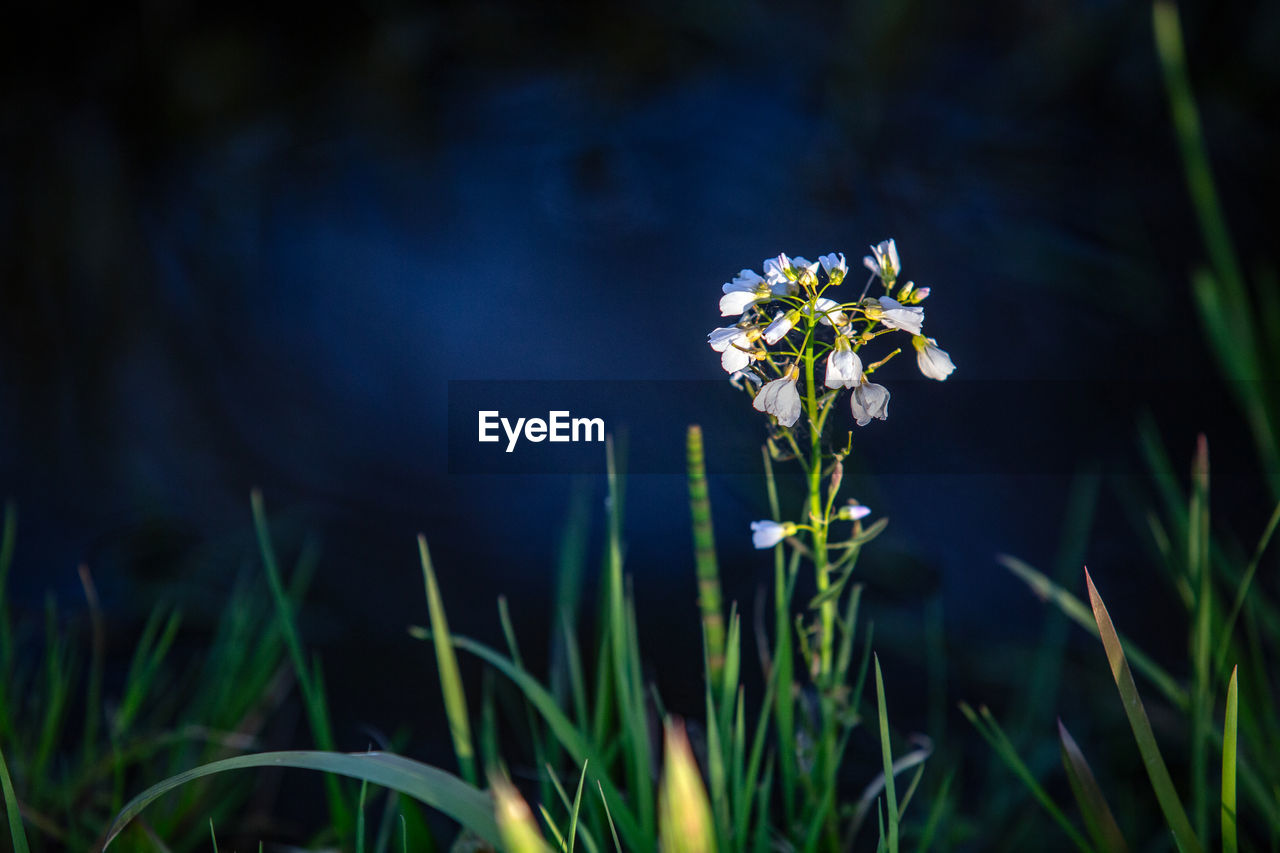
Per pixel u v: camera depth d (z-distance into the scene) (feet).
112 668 2.76
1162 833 2.27
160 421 3.94
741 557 3.35
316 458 3.86
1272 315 2.33
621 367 4.07
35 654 2.74
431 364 4.28
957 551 3.36
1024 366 4.22
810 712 1.88
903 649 2.91
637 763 1.85
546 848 1.49
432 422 4.01
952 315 4.49
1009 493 3.62
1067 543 3.18
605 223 5.05
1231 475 3.59
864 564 3.26
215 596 3.13
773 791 2.17
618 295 4.58
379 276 4.72
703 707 2.27
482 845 1.83
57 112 4.86
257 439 3.93
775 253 4.89
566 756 2.11
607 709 1.99
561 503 3.66
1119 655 1.69
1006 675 2.80
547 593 3.26
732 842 1.81
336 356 4.34
